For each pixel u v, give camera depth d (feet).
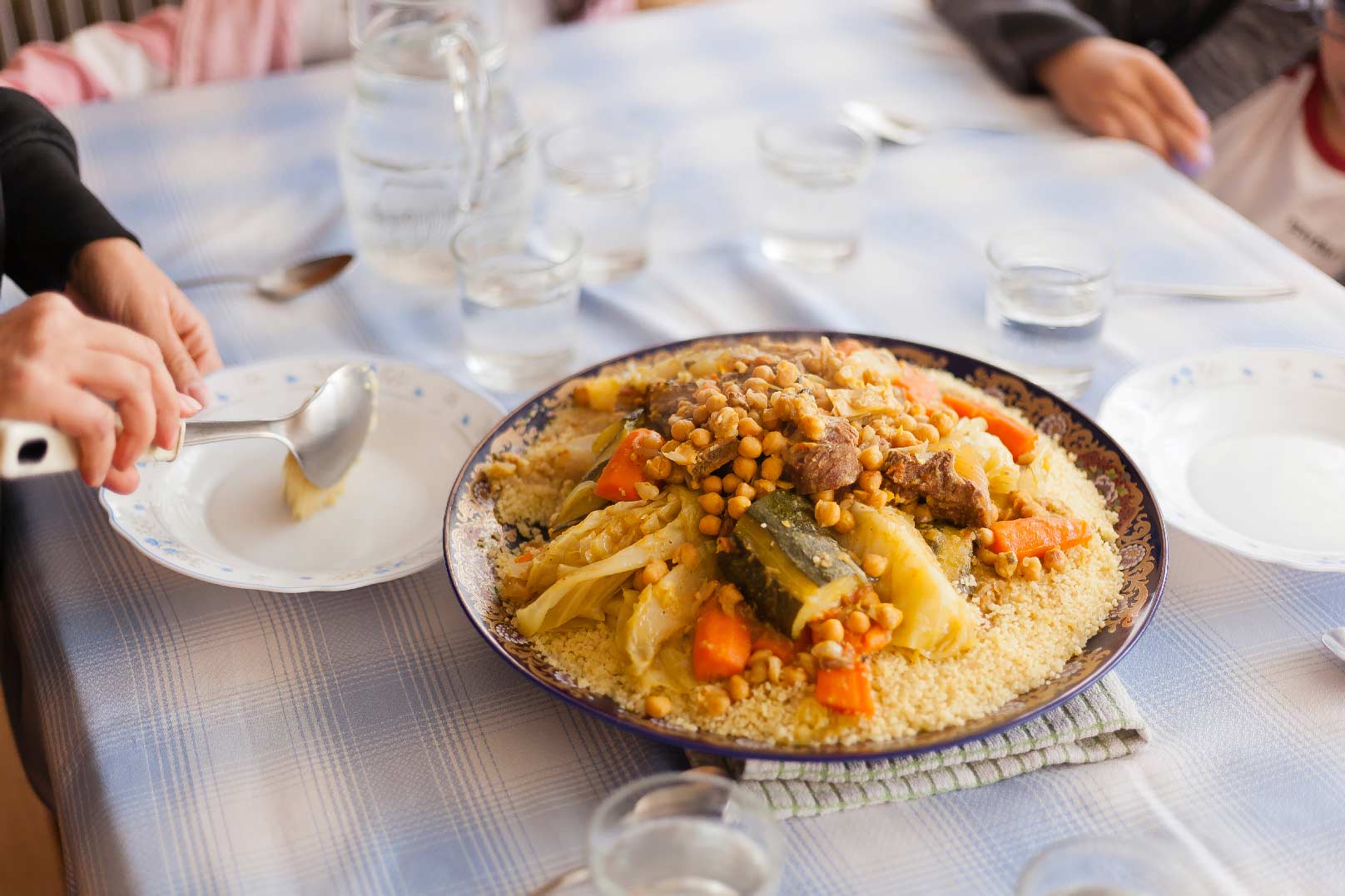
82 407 2.36
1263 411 2.93
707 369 2.74
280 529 2.71
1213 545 2.67
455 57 3.08
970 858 2.24
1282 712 2.43
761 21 4.49
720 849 2.02
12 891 3.11
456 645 2.55
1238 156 4.43
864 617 2.34
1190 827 2.27
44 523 2.76
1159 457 2.83
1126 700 2.39
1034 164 3.84
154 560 2.58
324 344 3.23
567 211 3.45
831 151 3.62
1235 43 4.26
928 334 3.28
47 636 2.57
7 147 3.13
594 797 2.32
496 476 2.69
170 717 2.43
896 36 4.42
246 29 4.48
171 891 2.20
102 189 3.70
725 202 3.75
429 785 2.34
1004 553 2.48
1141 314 3.30
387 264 3.42
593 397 2.84
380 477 2.83
